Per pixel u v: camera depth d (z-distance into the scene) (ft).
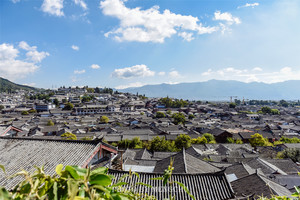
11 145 35.45
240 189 44.65
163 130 183.93
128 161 69.00
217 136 162.81
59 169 3.60
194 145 127.65
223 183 34.99
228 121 269.44
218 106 475.72
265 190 41.09
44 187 3.15
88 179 3.51
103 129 196.03
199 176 37.14
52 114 310.86
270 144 141.69
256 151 119.75
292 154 99.25
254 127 227.61
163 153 100.94
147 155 99.45
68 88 651.66
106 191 3.37
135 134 151.94
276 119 288.10
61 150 32.53
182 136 123.85
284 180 60.85
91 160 33.35
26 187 3.07
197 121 254.27
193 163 54.85
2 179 26.07
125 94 634.43
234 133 167.12
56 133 180.65
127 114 312.50
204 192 33.42
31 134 169.17
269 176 63.41
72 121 244.83
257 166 73.56
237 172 59.47
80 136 153.17
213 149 116.78
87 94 549.54
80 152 31.73
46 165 28.68
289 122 260.01
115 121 246.27
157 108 390.83
